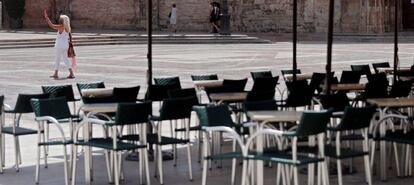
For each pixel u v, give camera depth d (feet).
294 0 49.60
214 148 45.32
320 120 33.76
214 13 182.80
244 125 38.60
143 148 39.32
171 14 189.57
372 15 180.04
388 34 176.86
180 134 54.39
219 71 103.14
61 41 95.30
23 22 208.64
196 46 156.35
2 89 83.20
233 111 45.50
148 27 47.83
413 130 43.55
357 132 48.75
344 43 165.17
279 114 36.32
